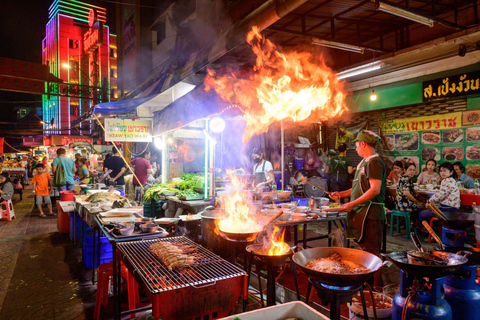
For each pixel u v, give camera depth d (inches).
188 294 77.9
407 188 250.1
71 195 299.9
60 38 1483.8
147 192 237.0
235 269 89.5
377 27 303.3
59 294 155.9
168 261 90.0
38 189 360.8
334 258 87.5
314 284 81.4
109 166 337.7
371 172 134.3
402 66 299.9
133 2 627.5
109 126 278.5
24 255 217.8
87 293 157.0
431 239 239.9
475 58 250.2
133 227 121.1
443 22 213.6
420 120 307.7
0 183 341.4
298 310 71.0
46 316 134.2
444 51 260.8
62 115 1492.4
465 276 88.7
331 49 372.8
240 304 133.3
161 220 162.9
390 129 335.3
